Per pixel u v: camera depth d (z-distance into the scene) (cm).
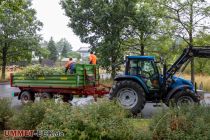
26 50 3869
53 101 866
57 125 726
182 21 2081
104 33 2734
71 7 2747
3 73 3759
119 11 2605
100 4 2627
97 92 1502
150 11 2208
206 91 2331
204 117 729
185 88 1237
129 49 2956
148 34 2717
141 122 981
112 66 2667
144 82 1298
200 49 1293
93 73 1572
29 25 3784
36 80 1584
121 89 1262
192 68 1947
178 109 760
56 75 1524
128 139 700
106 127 698
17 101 1711
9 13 3591
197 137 655
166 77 1298
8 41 3681
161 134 683
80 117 712
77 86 1470
